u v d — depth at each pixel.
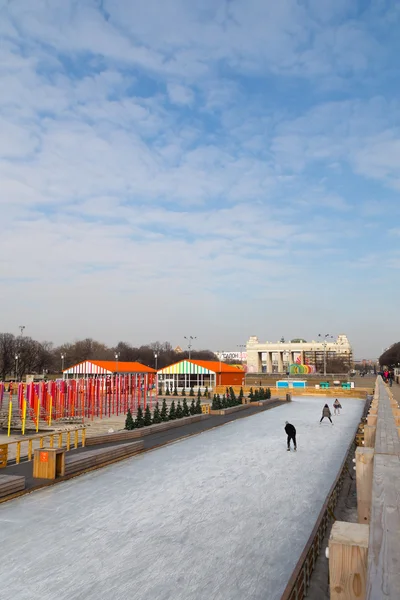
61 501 14.69
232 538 11.71
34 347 121.62
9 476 15.59
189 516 13.38
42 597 8.70
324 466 20.08
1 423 33.88
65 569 9.88
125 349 159.75
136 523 12.73
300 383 72.25
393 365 173.25
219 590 9.01
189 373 73.69
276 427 33.34
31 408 36.09
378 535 4.05
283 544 11.34
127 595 8.80
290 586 7.64
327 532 11.59
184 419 33.69
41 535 11.78
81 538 11.60
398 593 2.91
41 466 16.98
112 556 10.55
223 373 72.94
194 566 10.08
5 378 110.62
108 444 24.70
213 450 23.97
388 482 6.30
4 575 9.59
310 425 34.72
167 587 9.12
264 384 95.75
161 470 19.23
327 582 8.98
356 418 39.53
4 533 11.88
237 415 40.34
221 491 16.05
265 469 19.48
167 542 11.41
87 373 70.75
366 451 9.70
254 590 9.00
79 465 18.41
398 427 13.84
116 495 15.45
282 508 14.20
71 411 38.66
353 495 15.51
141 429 27.95
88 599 8.64
